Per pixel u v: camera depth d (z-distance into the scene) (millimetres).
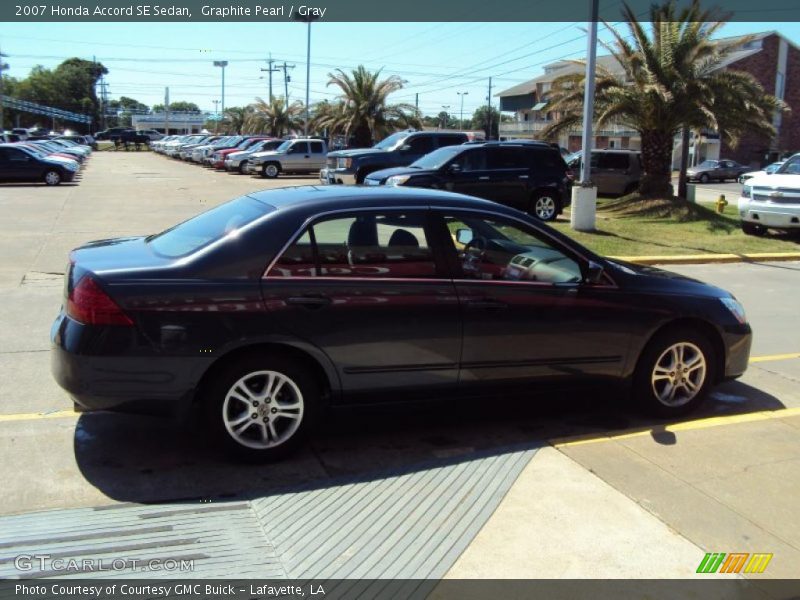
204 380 4043
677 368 5035
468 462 4234
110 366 3850
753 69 49906
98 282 3887
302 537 3381
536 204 16422
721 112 17844
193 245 4266
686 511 3662
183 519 3539
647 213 18516
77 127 121938
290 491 3875
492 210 4664
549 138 20594
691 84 17672
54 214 16125
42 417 4805
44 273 9445
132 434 4578
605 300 4754
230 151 37344
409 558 3201
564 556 3234
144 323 3861
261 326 4008
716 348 5152
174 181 28719
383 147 20500
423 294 4340
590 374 4828
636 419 5105
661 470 4137
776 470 4168
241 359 4051
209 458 4277
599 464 4207
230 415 4109
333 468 4223
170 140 60500
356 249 4293
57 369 3945
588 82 14891
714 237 15203
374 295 4234
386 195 4523
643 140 19578
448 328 4391
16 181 26062
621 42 18438
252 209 4465
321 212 4270
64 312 4039
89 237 12719
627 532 3445
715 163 45938
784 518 3623
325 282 4168
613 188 23625
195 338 3916
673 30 17469
